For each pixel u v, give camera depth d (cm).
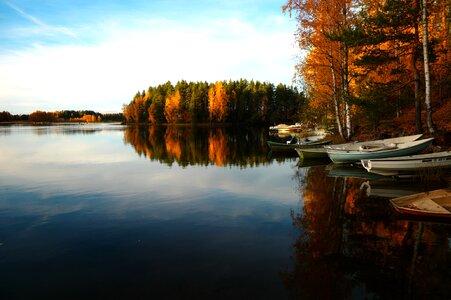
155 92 10700
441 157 1179
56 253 615
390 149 1426
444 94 1767
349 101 1620
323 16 1845
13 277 523
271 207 912
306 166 1703
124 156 2234
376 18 1432
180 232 720
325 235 677
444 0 1436
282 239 665
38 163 1888
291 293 461
